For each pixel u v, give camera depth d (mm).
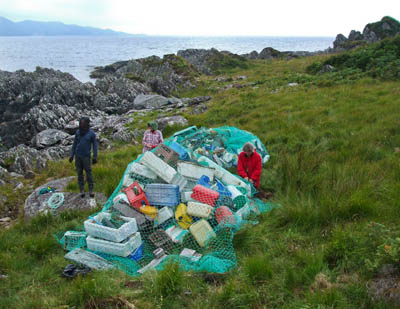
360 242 4238
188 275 4211
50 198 7070
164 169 6203
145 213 5492
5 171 10750
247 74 36750
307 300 3529
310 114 12914
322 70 26078
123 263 4656
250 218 5805
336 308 3365
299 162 7504
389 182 6074
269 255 4555
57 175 10156
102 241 4820
